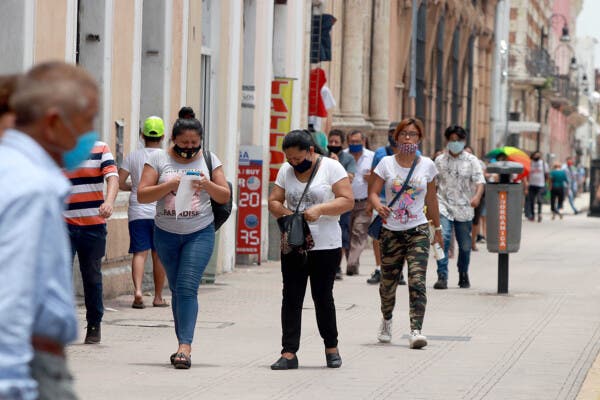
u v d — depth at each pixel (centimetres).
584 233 6900
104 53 2905
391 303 2298
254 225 3984
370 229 2309
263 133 4262
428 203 2336
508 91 13525
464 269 3472
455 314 2788
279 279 3606
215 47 3794
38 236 748
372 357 2122
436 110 8494
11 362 737
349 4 5944
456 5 8912
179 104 3453
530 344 2303
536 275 3972
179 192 1938
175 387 1777
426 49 7969
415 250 2266
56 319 776
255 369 1964
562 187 9056
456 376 1925
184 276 1959
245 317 2648
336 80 5775
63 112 783
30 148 773
